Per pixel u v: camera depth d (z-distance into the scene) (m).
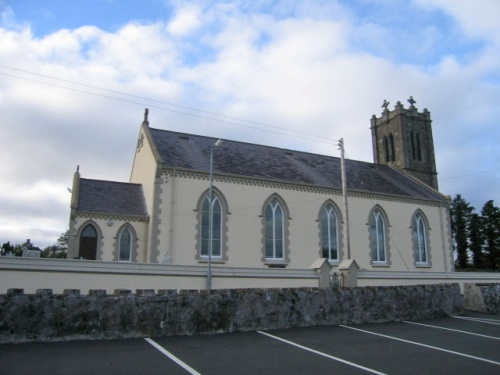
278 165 39.41
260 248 33.47
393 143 56.09
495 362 12.08
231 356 12.22
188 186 31.56
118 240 29.92
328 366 11.26
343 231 37.91
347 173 44.28
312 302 18.62
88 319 13.88
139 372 10.14
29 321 13.12
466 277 32.00
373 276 27.23
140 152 36.59
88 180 32.75
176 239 30.22
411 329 18.17
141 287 19.94
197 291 16.06
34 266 17.62
